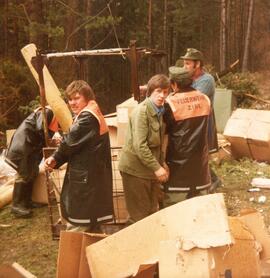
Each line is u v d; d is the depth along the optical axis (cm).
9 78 1286
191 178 443
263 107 1298
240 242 335
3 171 680
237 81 1351
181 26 2362
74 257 365
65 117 585
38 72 516
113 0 1947
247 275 326
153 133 425
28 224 554
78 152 409
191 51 548
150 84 425
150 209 459
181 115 433
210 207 344
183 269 322
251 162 770
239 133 772
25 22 1395
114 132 627
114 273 346
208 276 318
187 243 326
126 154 448
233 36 2789
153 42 2133
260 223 367
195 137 438
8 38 1428
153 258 341
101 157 414
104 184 419
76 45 1509
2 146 1040
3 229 544
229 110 1075
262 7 3175
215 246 320
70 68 1358
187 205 351
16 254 485
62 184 459
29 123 561
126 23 2023
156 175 425
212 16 2617
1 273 347
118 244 355
